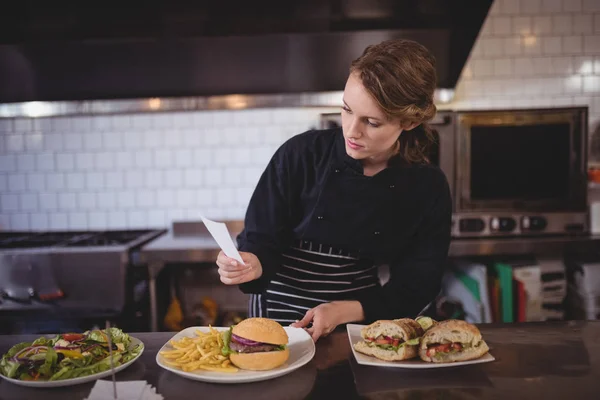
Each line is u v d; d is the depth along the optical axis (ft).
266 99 10.82
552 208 9.85
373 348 3.96
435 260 5.50
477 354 3.84
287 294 5.54
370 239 5.41
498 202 9.82
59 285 8.79
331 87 10.72
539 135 9.73
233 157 11.19
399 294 5.38
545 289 9.75
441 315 10.09
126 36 9.70
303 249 5.57
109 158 11.17
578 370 3.71
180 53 10.11
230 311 11.25
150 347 4.24
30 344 3.99
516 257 10.13
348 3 9.55
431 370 3.74
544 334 4.42
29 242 9.93
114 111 10.85
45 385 3.48
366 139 4.30
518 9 11.09
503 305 9.48
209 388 3.50
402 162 5.12
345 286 5.54
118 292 8.78
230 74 10.52
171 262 9.98
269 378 3.63
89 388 3.53
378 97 3.98
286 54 10.19
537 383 3.51
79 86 10.64
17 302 8.77
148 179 11.22
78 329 9.36
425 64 4.16
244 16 9.65
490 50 11.14
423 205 5.35
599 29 11.10
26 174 11.17
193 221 11.14
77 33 9.68
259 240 5.27
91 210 11.25
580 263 9.86
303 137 5.32
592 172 10.58
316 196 5.27
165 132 11.15
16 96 10.73
